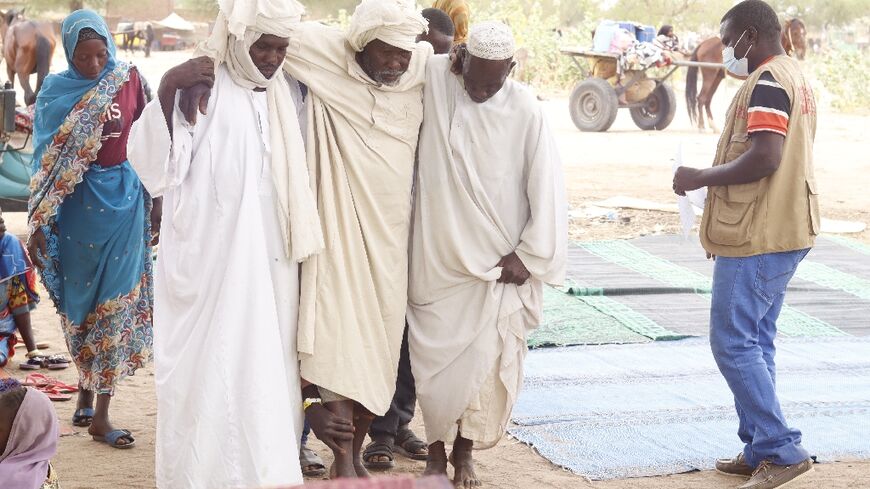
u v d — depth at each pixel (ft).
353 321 14.03
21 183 30.50
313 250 13.51
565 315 25.13
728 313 15.55
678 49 67.10
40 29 56.13
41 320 24.89
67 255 16.96
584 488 15.71
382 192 14.19
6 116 29.22
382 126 14.12
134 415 18.58
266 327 13.24
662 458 16.80
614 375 21.04
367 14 13.52
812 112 15.37
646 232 35.53
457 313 14.65
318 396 14.08
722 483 16.05
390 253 14.37
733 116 15.53
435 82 14.46
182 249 13.30
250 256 13.24
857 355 22.81
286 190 13.51
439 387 14.75
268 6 12.94
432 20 17.24
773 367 16.24
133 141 13.14
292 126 13.73
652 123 66.69
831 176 49.01
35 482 12.54
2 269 20.84
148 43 136.26
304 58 13.91
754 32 15.26
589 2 152.15
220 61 13.29
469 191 14.43
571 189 43.45
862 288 28.58
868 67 88.48
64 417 18.43
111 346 17.04
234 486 13.03
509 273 14.48
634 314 25.43
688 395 19.93
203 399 13.03
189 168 13.32
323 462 16.61
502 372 14.64
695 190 15.67
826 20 165.68
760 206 15.23
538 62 95.09
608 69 65.87
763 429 15.58
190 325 13.34
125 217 16.78
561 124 69.05
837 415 18.99
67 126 16.39
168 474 13.24
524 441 17.49
